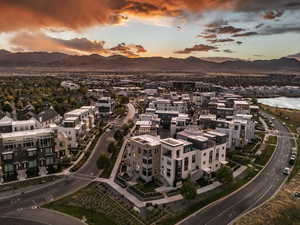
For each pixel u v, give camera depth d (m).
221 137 90.38
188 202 68.19
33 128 105.56
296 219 63.22
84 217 60.00
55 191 72.56
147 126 122.88
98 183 78.38
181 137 90.50
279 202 68.69
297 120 184.00
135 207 64.56
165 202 67.88
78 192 72.19
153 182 78.81
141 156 80.31
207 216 61.97
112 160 97.06
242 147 114.19
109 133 133.50
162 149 80.06
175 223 58.69
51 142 86.00
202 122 129.12
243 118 130.75
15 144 80.12
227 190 75.81
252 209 65.75
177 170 76.44
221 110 160.88
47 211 62.09
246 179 83.88
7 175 79.19
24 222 57.34
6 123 102.50
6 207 63.31
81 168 89.31
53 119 143.88
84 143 115.00
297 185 79.12
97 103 175.00
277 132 147.25
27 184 76.06
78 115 119.50
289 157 105.44
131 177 81.81
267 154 108.12
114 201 67.94
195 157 83.12
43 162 85.06
